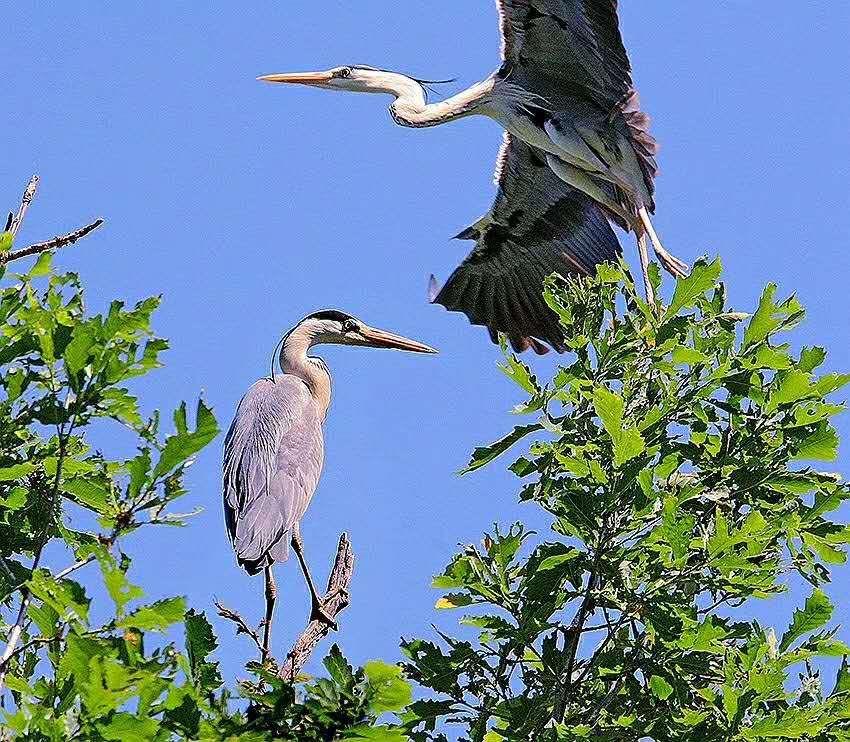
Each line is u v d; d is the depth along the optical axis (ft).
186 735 26.86
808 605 36.45
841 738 35.06
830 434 39.27
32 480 32.71
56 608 25.70
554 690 35.88
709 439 39.86
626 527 36.42
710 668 35.99
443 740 36.58
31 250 35.47
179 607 25.55
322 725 28.25
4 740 25.34
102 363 30.37
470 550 37.91
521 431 39.22
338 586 37.55
